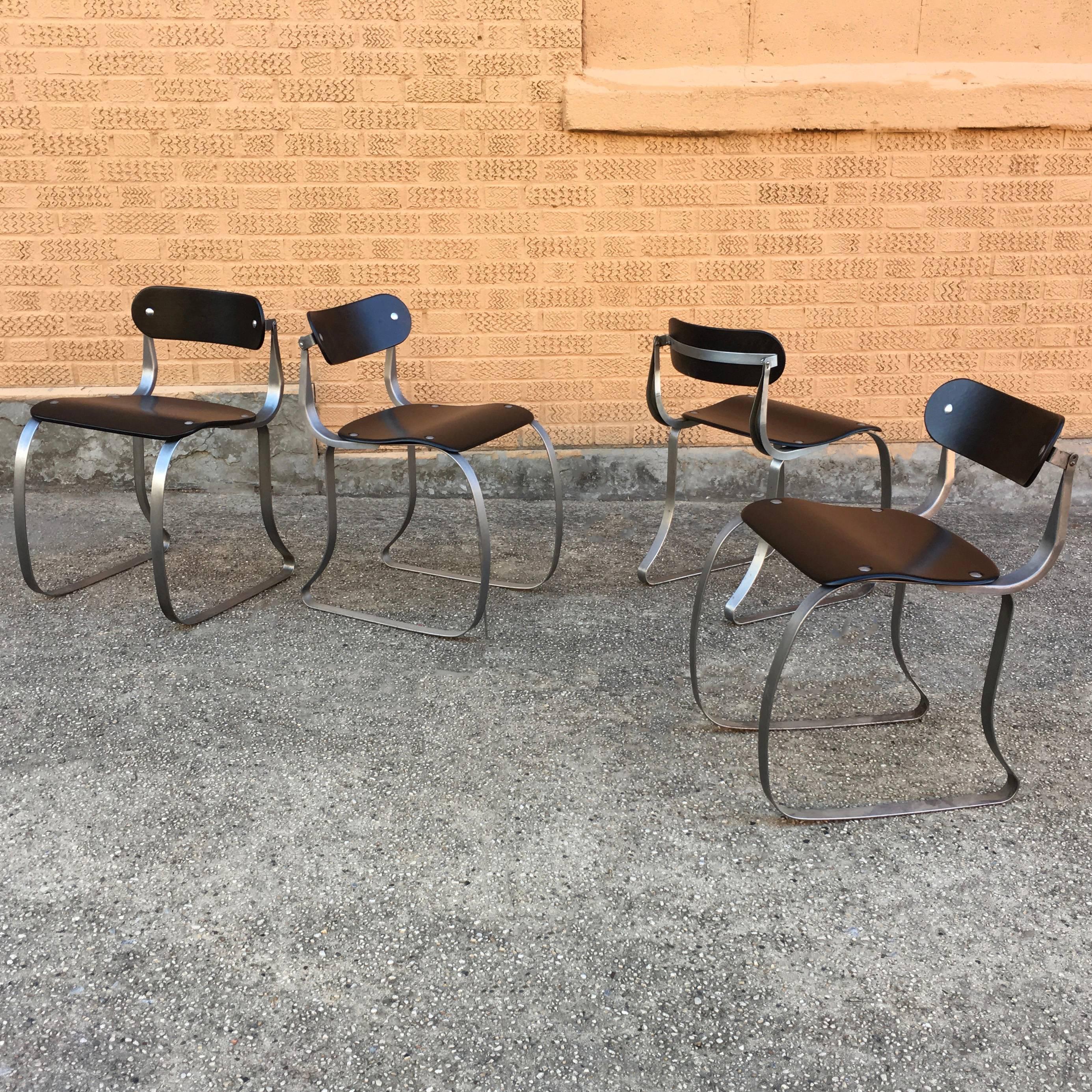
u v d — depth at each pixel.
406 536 3.42
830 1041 1.41
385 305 2.97
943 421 2.05
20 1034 1.41
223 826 1.87
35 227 3.50
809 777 2.05
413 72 3.34
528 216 3.51
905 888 1.73
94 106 3.37
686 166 3.46
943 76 3.35
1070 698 2.38
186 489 3.79
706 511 3.71
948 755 2.14
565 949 1.58
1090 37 3.39
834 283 3.59
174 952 1.56
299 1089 1.33
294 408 3.68
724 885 1.73
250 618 2.75
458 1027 1.43
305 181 3.46
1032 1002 1.48
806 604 1.74
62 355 3.65
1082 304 3.61
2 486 3.76
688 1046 1.40
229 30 3.29
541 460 3.76
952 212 3.51
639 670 2.50
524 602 2.90
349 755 2.10
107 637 2.62
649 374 2.95
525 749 2.14
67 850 1.79
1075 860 1.80
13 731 2.16
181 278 3.57
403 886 1.72
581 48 3.34
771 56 3.39
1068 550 3.34
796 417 2.87
